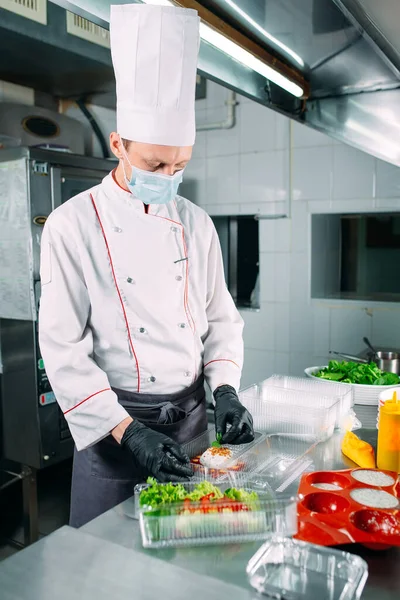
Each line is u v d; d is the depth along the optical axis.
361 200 3.11
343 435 1.41
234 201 3.52
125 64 1.14
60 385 1.24
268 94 1.88
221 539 0.88
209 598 0.72
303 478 1.05
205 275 1.47
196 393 1.42
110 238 1.32
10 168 2.42
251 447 1.22
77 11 1.09
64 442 2.60
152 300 1.32
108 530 0.94
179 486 0.98
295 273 3.34
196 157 3.63
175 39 1.12
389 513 0.92
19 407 2.56
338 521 0.90
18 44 2.40
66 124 3.11
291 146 3.27
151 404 1.32
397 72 1.66
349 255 3.41
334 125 2.14
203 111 3.57
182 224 1.43
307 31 1.33
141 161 1.20
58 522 2.57
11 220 2.45
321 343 3.31
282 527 0.88
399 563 0.84
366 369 1.82
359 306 3.15
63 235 1.29
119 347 1.32
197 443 1.25
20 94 3.04
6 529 2.55
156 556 0.85
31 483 2.49
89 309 1.33
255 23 1.30
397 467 1.16
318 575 0.78
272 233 3.39
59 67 2.73
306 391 1.58
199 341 1.45
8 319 2.55
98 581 0.75
